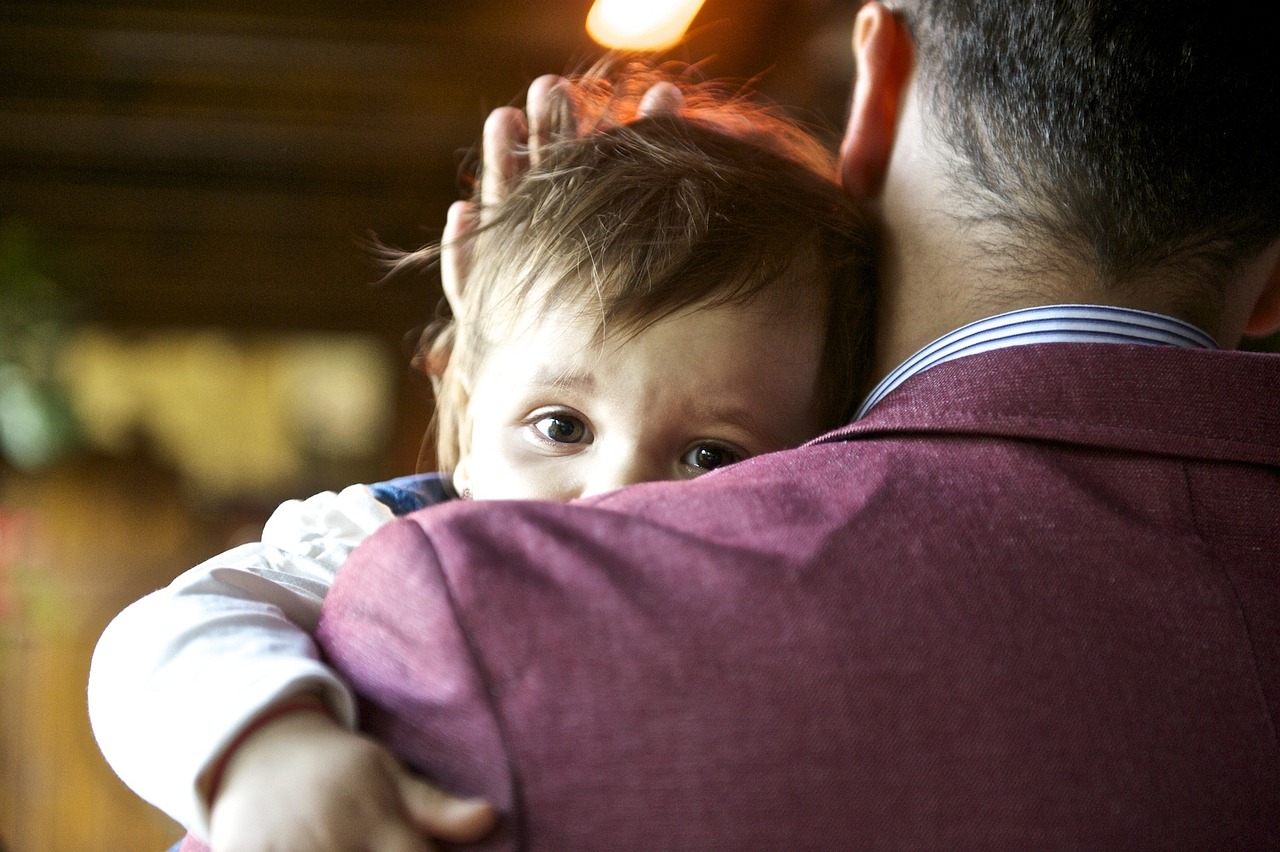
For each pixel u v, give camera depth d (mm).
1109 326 729
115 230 7418
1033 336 739
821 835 542
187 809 574
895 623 577
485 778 552
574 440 925
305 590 784
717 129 1144
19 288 5684
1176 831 569
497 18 5863
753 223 936
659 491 654
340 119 6715
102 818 4867
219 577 728
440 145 6887
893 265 880
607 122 1188
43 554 5387
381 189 7383
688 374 900
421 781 558
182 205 7348
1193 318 754
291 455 10570
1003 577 599
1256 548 635
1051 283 760
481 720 556
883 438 685
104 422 9914
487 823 539
